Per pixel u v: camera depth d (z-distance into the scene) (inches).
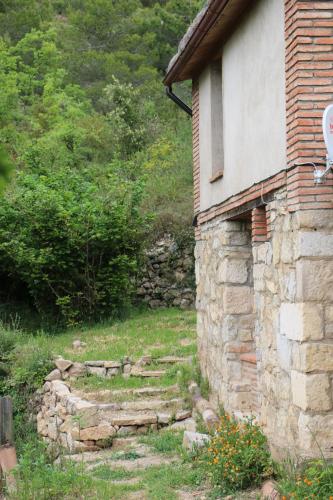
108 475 287.9
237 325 342.0
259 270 287.1
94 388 437.1
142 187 663.8
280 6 254.7
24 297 670.5
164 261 697.6
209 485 259.9
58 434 401.1
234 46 318.3
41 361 476.1
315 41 236.7
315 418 231.8
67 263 619.8
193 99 413.4
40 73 1513.3
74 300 633.6
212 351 377.7
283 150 253.1
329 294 234.7
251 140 293.1
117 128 1056.2
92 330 599.8
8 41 1578.5
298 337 236.8
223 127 346.6
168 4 1705.2
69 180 673.6
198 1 1448.1
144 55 1664.6
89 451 359.9
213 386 375.2
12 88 1278.3
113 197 665.0
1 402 240.1
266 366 277.4
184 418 384.5
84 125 1139.9
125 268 637.3
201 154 394.6
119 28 1804.9
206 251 392.5
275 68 261.1
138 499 250.8
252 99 291.1
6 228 625.9
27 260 604.4
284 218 253.8
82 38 1768.0
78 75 1589.6
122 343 534.0
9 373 485.1
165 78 410.3
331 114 229.3
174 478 268.4
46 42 1533.0
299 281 236.2
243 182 306.0
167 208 747.4
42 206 608.4
